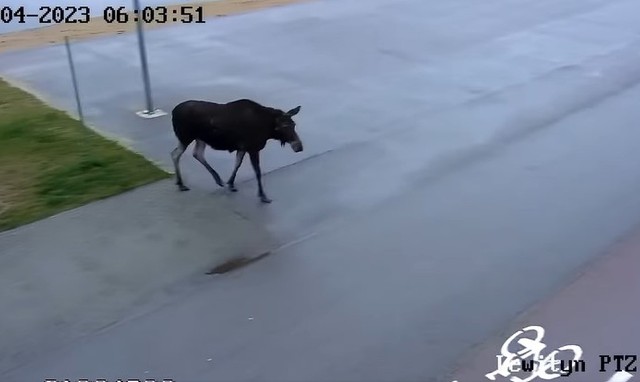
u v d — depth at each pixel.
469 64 15.26
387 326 7.07
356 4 20.77
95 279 7.76
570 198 9.60
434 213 9.16
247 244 8.41
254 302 7.41
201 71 14.73
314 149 10.98
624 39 17.25
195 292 7.57
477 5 20.67
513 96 13.38
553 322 7.13
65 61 15.38
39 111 12.44
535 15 19.47
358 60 15.54
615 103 13.10
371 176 10.13
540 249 8.39
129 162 10.42
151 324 7.10
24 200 9.31
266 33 17.66
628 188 9.91
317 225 8.84
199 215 9.01
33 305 7.35
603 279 7.82
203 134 9.07
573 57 15.82
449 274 7.89
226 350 6.75
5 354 6.69
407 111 12.58
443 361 6.62
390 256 8.22
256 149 9.05
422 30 17.97
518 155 10.89
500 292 7.59
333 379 6.39
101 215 8.99
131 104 12.85
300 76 14.45
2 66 15.10
